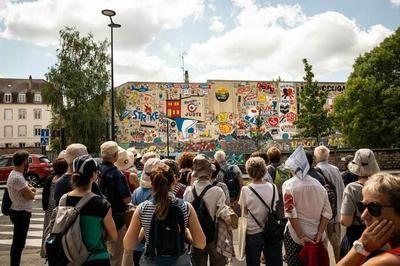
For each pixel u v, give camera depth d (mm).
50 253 3578
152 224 3504
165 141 42688
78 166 3803
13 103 80188
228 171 8062
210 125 43906
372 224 2119
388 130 34000
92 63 39312
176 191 5387
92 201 3717
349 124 35250
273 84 45688
